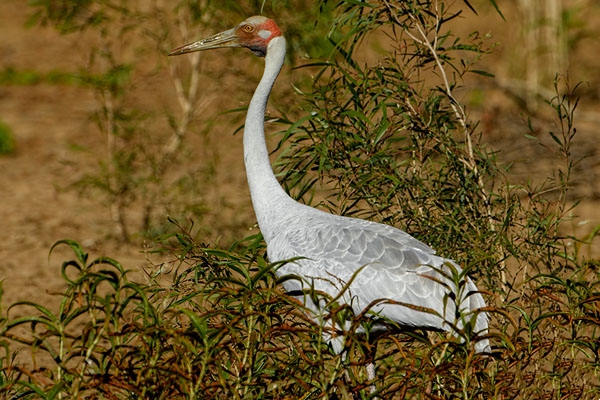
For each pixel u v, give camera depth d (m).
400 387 7.95
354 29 11.23
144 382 7.53
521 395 8.59
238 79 18.39
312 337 9.16
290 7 15.57
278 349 8.30
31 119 28.47
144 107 22.97
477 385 9.07
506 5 33.66
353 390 7.79
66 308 7.75
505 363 8.92
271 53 11.54
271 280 10.44
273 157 19.67
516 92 25.73
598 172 20.55
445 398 8.73
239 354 8.65
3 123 25.91
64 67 33.59
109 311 7.37
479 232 10.71
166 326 8.13
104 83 18.31
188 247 10.08
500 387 8.54
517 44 27.58
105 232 18.66
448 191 11.12
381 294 9.80
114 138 19.11
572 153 21.48
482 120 23.08
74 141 26.22
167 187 20.38
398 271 9.84
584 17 33.12
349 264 9.98
